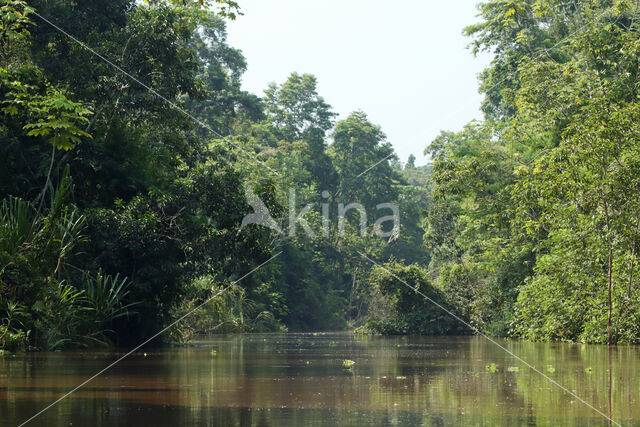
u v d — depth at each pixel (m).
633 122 14.21
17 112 13.62
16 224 12.12
